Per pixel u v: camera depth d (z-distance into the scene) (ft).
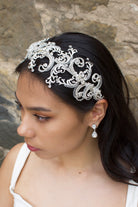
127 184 2.89
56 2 4.27
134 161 3.00
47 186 3.04
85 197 2.91
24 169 3.20
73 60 2.28
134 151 3.08
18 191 3.12
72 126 2.43
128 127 3.06
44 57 2.28
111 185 2.91
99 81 2.42
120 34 3.96
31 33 4.69
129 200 2.80
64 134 2.44
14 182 3.15
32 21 4.60
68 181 3.00
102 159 2.82
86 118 2.51
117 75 2.72
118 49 4.05
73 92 2.29
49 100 2.28
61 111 2.33
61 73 2.25
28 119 2.42
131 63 4.03
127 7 3.78
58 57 2.28
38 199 3.01
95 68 2.40
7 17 4.77
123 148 3.01
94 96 2.42
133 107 4.18
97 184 2.93
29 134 2.43
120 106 2.80
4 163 3.40
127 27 3.88
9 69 5.09
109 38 4.06
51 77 2.23
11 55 5.02
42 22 4.52
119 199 2.84
